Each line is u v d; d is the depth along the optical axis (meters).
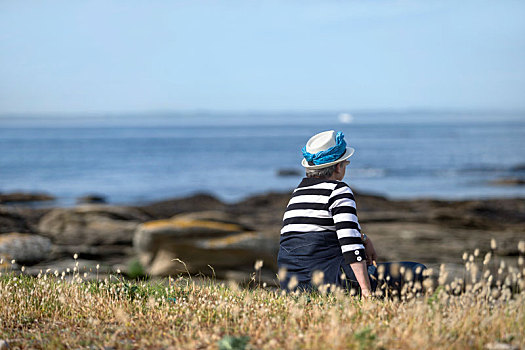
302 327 3.89
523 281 4.07
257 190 46.25
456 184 47.66
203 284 5.50
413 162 71.06
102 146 117.81
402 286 4.73
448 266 8.99
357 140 137.38
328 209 4.59
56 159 79.12
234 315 4.12
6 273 6.13
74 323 4.32
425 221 24.84
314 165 4.72
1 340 3.77
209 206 30.69
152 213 25.09
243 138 160.00
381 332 3.73
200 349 3.61
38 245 10.03
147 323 4.17
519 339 3.62
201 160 78.81
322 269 4.59
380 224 23.73
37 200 36.66
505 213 29.11
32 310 4.66
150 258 12.41
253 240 12.43
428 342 3.49
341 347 3.35
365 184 48.41
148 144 126.62
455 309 4.08
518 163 68.06
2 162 72.75
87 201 36.69
